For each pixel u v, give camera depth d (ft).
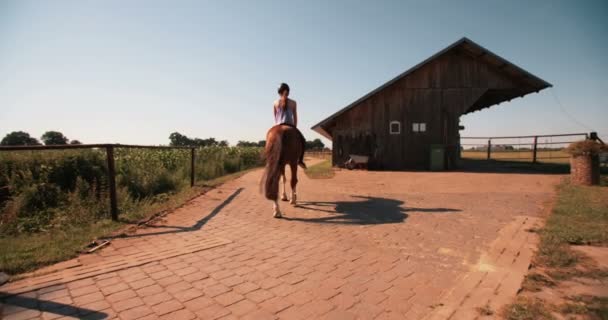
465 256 10.24
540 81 37.52
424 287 8.14
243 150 69.26
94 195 17.79
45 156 21.09
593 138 26.89
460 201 19.57
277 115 18.39
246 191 25.13
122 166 25.48
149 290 8.00
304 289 8.11
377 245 11.59
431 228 13.69
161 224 14.76
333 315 6.84
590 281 7.91
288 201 20.57
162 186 25.55
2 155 19.36
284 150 15.90
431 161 42.14
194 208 18.48
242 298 7.63
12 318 6.62
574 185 23.39
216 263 9.89
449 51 42.29
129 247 11.43
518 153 84.69
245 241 12.19
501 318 6.40
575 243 10.68
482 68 41.93
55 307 7.10
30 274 8.79
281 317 6.75
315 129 52.24
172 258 10.30
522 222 13.84
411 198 21.11
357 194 23.07
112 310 7.02
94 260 10.07
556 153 73.72
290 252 10.93
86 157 23.13
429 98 43.24
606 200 17.24
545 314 6.36
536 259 9.50
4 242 11.64
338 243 11.88
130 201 19.12
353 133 46.32
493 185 25.91
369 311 6.99
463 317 6.55
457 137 42.57
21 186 18.17
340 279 8.71
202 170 37.52
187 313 6.91
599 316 6.23
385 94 44.60
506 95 48.42
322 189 25.71
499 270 8.92
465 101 42.37
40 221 14.99
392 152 44.42
